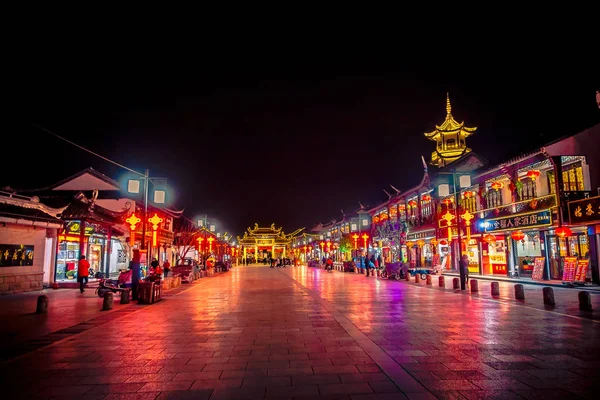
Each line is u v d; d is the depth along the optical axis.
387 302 16.69
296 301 17.45
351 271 48.00
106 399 5.83
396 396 5.80
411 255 46.56
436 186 36.78
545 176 25.14
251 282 30.31
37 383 6.57
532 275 25.95
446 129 52.84
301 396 5.83
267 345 9.05
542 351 8.23
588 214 21.08
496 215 29.20
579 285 21.22
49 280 24.17
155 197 27.94
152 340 9.70
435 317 12.65
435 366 7.27
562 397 5.73
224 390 6.12
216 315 13.60
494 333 10.05
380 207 54.31
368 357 7.95
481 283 25.80
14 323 12.19
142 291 16.88
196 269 34.81
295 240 106.31
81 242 24.75
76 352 8.58
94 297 19.34
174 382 6.55
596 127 21.81
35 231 22.67
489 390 6.02
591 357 7.77
